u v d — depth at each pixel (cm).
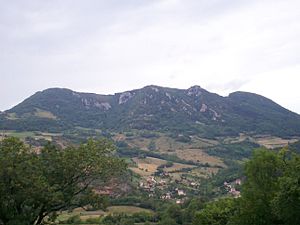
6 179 3350
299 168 3178
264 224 3547
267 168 3606
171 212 10775
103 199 3888
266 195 3553
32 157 3647
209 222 5847
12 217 3419
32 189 3312
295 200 3103
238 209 3938
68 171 3672
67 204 3766
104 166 3781
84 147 3859
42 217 3725
